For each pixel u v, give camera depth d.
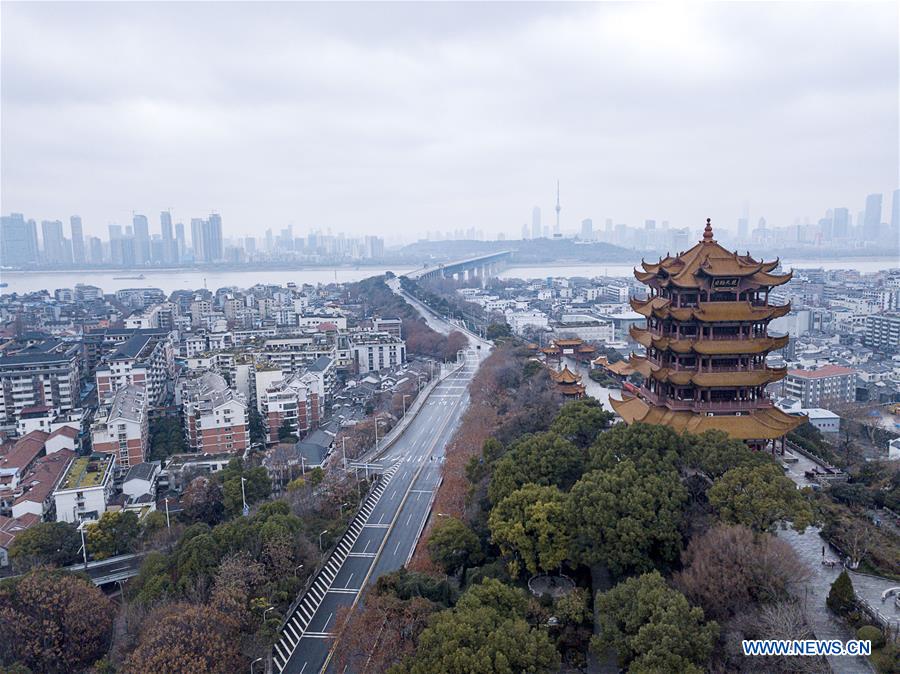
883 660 79.25
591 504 107.00
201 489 179.75
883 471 132.12
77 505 179.75
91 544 157.38
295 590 131.12
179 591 121.81
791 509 97.31
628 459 114.50
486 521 132.75
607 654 90.50
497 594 98.56
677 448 117.06
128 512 166.25
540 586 112.00
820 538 109.75
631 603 88.81
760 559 89.25
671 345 129.88
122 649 113.31
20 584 121.75
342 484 183.25
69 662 115.19
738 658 82.00
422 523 168.38
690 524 103.62
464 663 84.31
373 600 108.88
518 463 132.88
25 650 112.56
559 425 148.38
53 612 117.94
